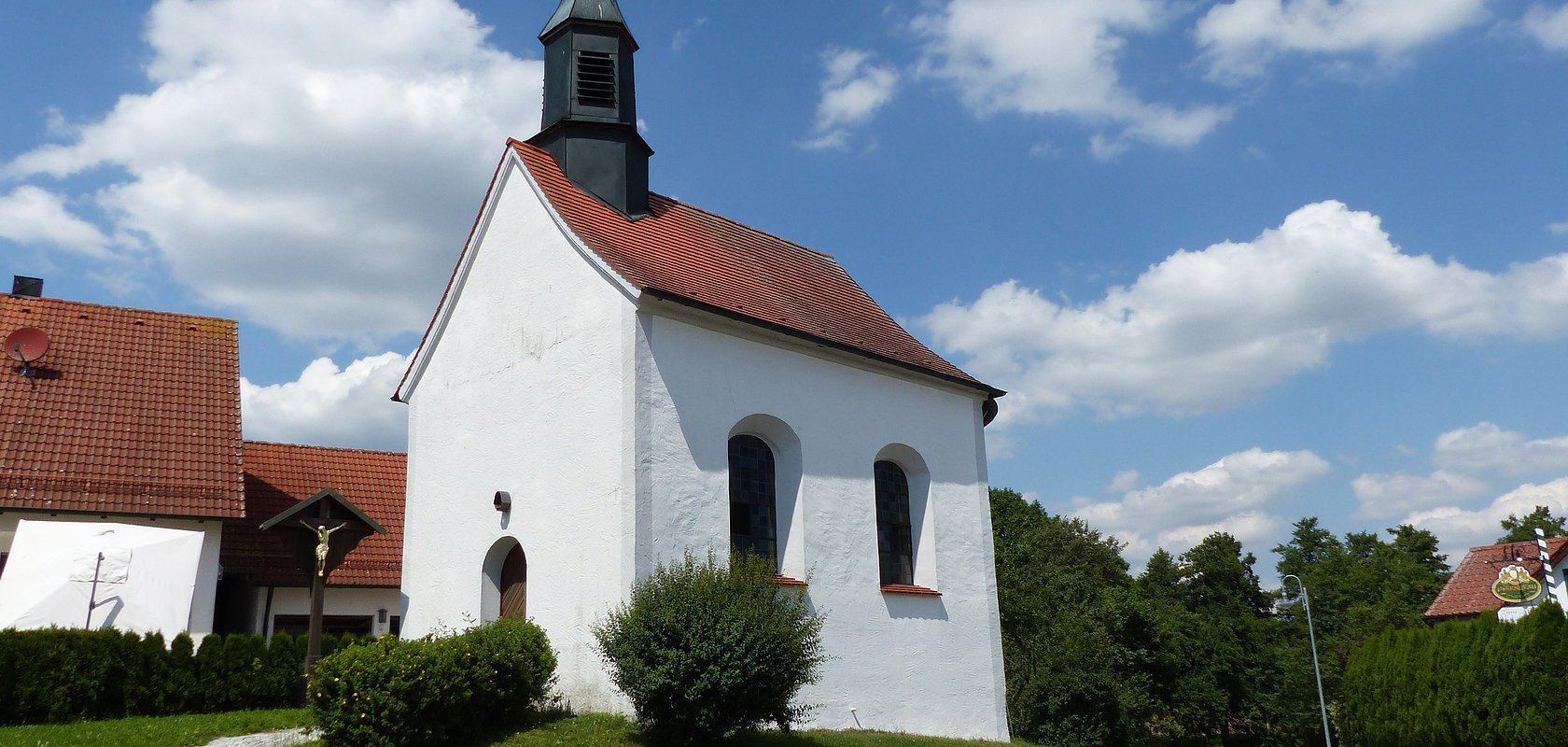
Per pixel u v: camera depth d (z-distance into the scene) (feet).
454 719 40.11
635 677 39.17
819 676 51.96
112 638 48.16
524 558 53.78
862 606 55.62
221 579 73.41
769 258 68.80
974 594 62.85
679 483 48.67
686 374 50.26
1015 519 183.83
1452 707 63.26
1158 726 180.55
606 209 59.11
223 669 51.21
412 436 61.77
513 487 53.42
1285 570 256.11
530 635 45.83
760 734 45.21
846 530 55.98
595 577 47.44
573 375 51.26
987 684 61.77
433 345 62.08
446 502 57.93
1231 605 211.41
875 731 52.90
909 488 62.85
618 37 63.41
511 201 58.13
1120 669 155.12
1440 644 66.95
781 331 54.34
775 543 53.98
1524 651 56.95
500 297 57.36
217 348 74.13
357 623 74.69
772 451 55.52
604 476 48.19
